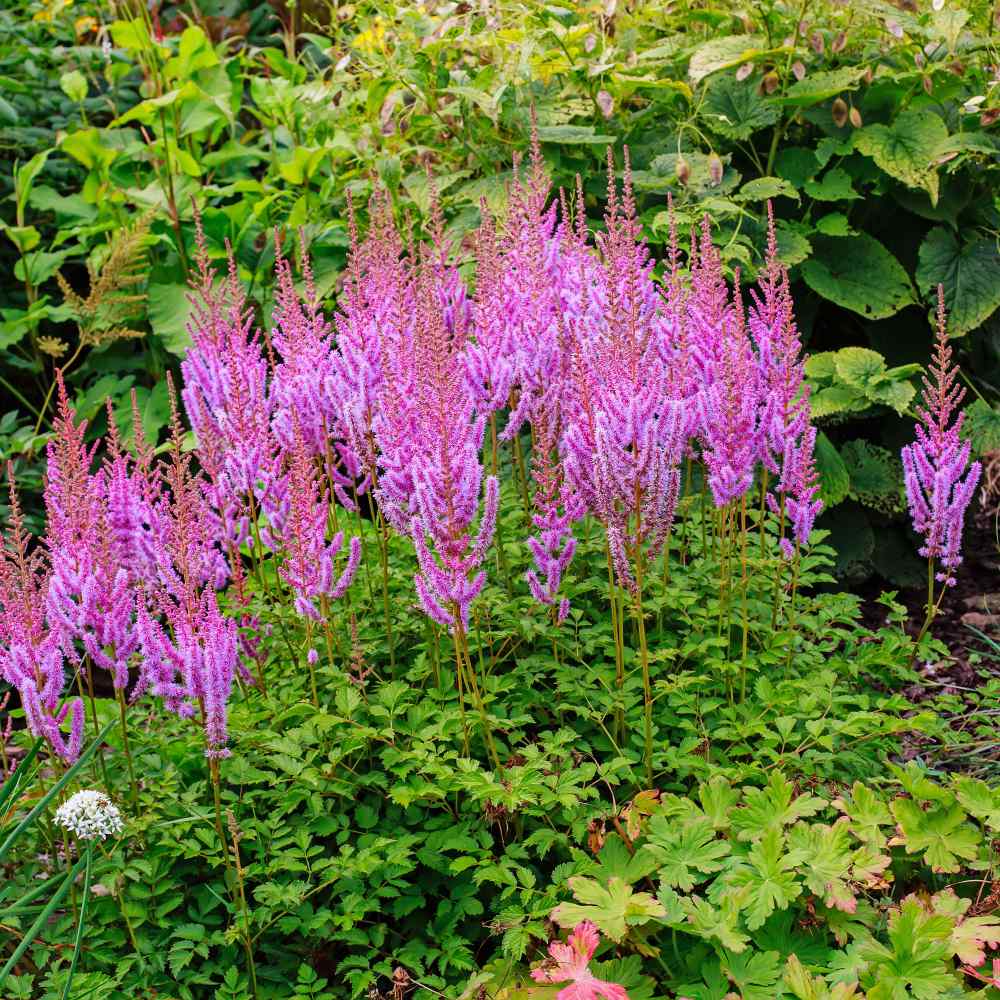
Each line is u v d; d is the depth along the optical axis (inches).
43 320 118.0
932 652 75.5
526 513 77.3
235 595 72.6
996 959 60.9
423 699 70.3
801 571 78.0
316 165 108.0
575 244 76.5
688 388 71.6
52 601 65.1
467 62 106.2
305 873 66.9
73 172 126.5
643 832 64.3
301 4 149.3
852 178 96.9
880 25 98.1
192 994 64.9
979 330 99.0
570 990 59.6
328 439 73.9
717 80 98.1
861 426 97.6
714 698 70.9
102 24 144.0
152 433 109.1
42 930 65.6
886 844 64.2
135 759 69.6
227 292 77.9
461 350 73.8
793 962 60.2
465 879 66.7
